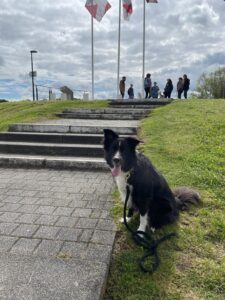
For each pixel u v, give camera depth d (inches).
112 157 117.9
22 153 260.4
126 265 104.3
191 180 171.3
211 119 307.0
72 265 96.3
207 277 101.4
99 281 89.0
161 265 105.2
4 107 549.3
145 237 119.6
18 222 131.6
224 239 123.0
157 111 398.9
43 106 480.1
